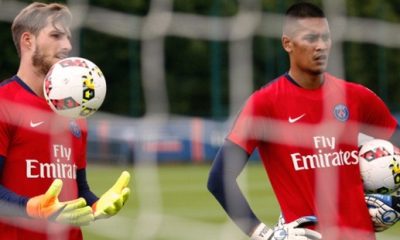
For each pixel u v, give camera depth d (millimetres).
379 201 15320
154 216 38219
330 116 15438
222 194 15016
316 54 15133
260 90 15438
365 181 15555
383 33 49281
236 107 34875
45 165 13820
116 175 56000
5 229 13648
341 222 15188
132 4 58344
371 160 15484
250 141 15156
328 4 41250
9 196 12898
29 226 13805
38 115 13773
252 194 49750
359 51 77500
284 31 15516
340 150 15438
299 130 15273
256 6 46781
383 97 77625
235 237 30234
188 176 59469
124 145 48188
